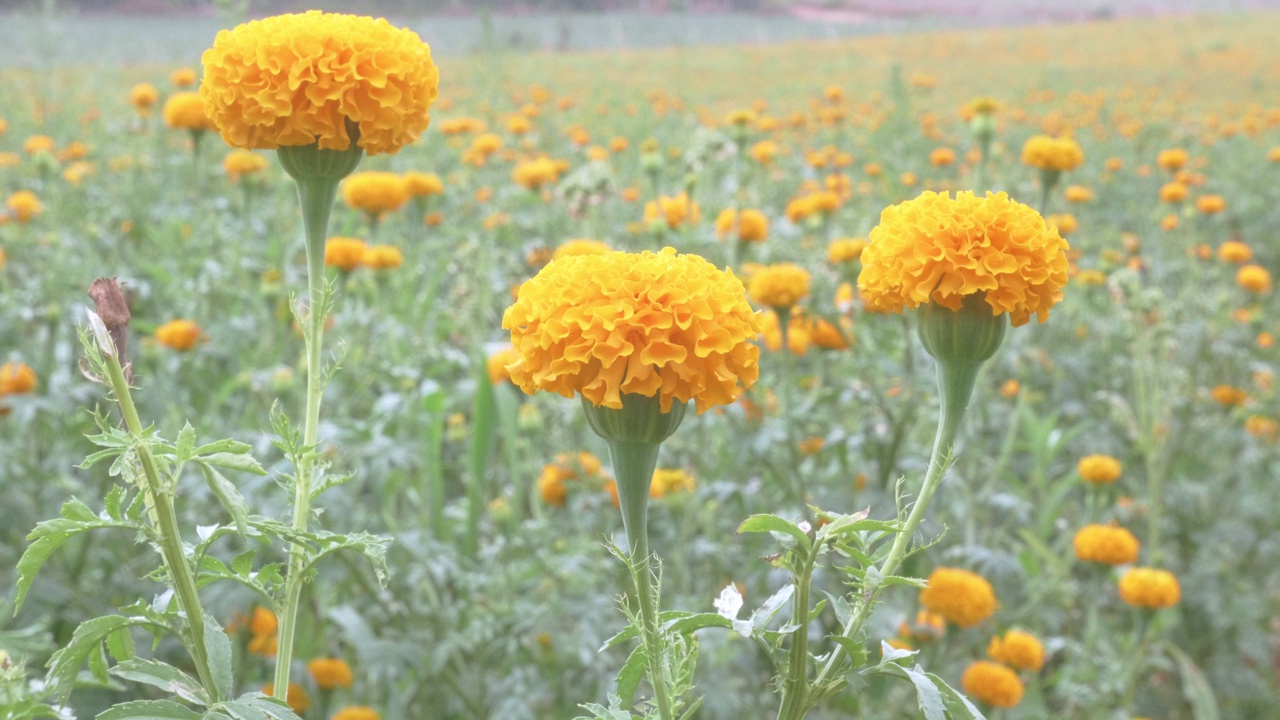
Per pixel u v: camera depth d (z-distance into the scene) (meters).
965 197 1.42
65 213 5.84
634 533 1.23
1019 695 2.67
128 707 1.05
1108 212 8.97
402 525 3.46
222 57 1.51
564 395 1.21
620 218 6.38
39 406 3.33
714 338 1.18
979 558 3.19
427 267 5.67
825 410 4.05
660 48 37.84
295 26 1.51
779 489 3.64
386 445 3.23
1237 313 6.19
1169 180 10.20
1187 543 4.49
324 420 3.50
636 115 12.17
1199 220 8.12
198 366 4.12
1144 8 58.53
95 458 1.05
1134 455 4.64
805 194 7.20
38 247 5.25
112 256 4.82
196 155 4.87
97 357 1.06
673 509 3.14
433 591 3.13
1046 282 1.39
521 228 6.25
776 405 3.77
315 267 1.52
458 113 10.98
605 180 4.90
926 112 15.95
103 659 1.23
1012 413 4.55
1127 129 11.12
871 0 59.16
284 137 1.49
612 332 1.15
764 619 1.14
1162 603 3.15
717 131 5.31
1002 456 3.83
